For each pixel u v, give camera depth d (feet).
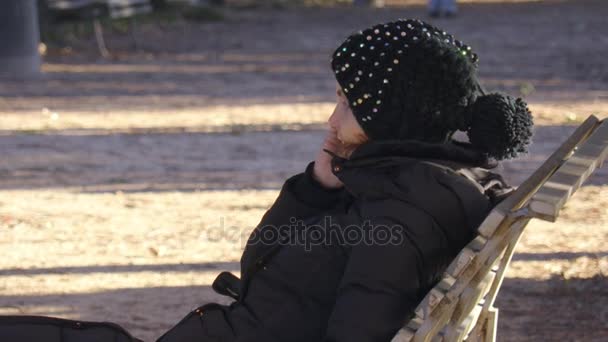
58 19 133.18
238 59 110.73
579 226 45.34
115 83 94.27
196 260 41.55
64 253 42.70
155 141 67.31
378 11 164.86
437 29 17.08
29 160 61.11
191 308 35.70
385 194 16.11
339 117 17.43
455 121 16.72
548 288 36.55
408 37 16.51
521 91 86.79
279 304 17.08
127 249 43.24
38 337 17.40
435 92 16.42
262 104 82.58
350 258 15.98
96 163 60.49
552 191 14.65
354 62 16.65
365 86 16.53
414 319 15.49
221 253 42.57
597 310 34.17
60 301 36.50
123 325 33.86
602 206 48.88
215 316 17.67
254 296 17.35
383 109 16.53
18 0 97.40
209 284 38.42
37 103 83.10
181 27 137.90
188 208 50.03
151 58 111.65
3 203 51.06
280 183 55.26
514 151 17.12
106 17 138.51
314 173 18.42
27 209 49.93
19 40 98.22
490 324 19.17
